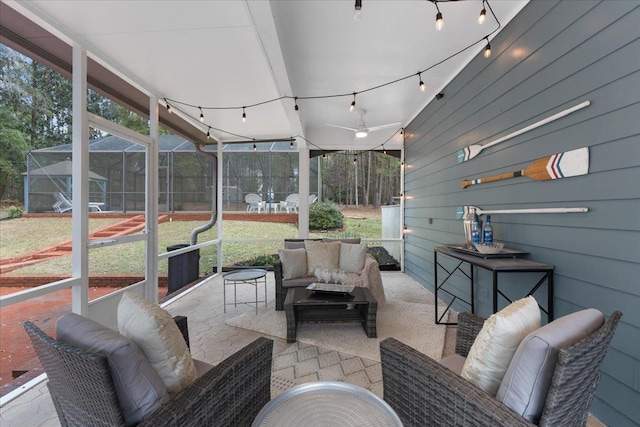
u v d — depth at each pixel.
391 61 3.22
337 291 3.03
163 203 4.47
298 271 3.73
